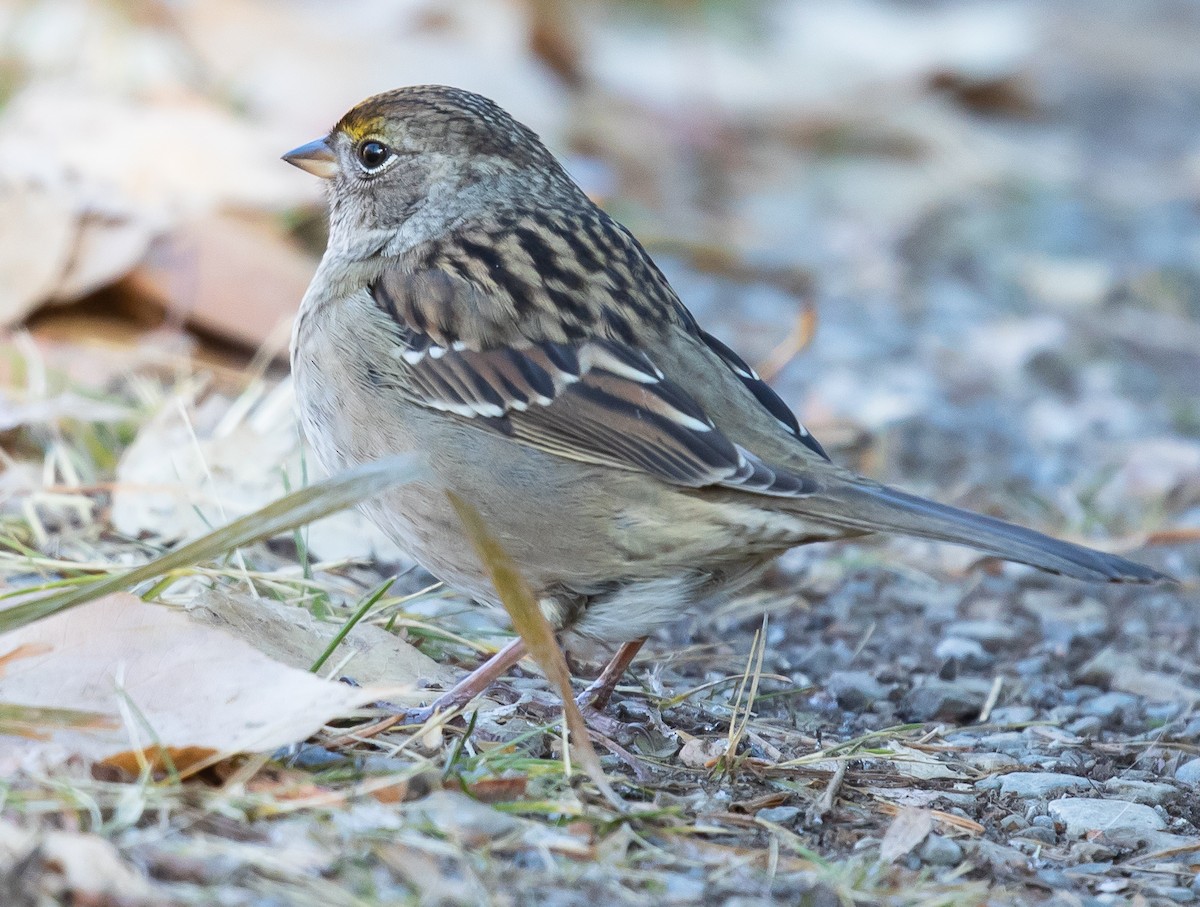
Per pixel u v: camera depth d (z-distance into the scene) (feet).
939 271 53.06
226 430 31.91
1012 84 69.92
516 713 23.88
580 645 27.96
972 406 43.21
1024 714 27.02
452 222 26.40
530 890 18.31
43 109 42.37
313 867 18.02
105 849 17.31
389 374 24.39
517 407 23.68
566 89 60.18
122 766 19.38
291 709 19.86
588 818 20.16
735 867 19.58
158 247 37.17
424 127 26.78
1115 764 25.03
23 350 34.24
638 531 23.35
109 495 30.17
